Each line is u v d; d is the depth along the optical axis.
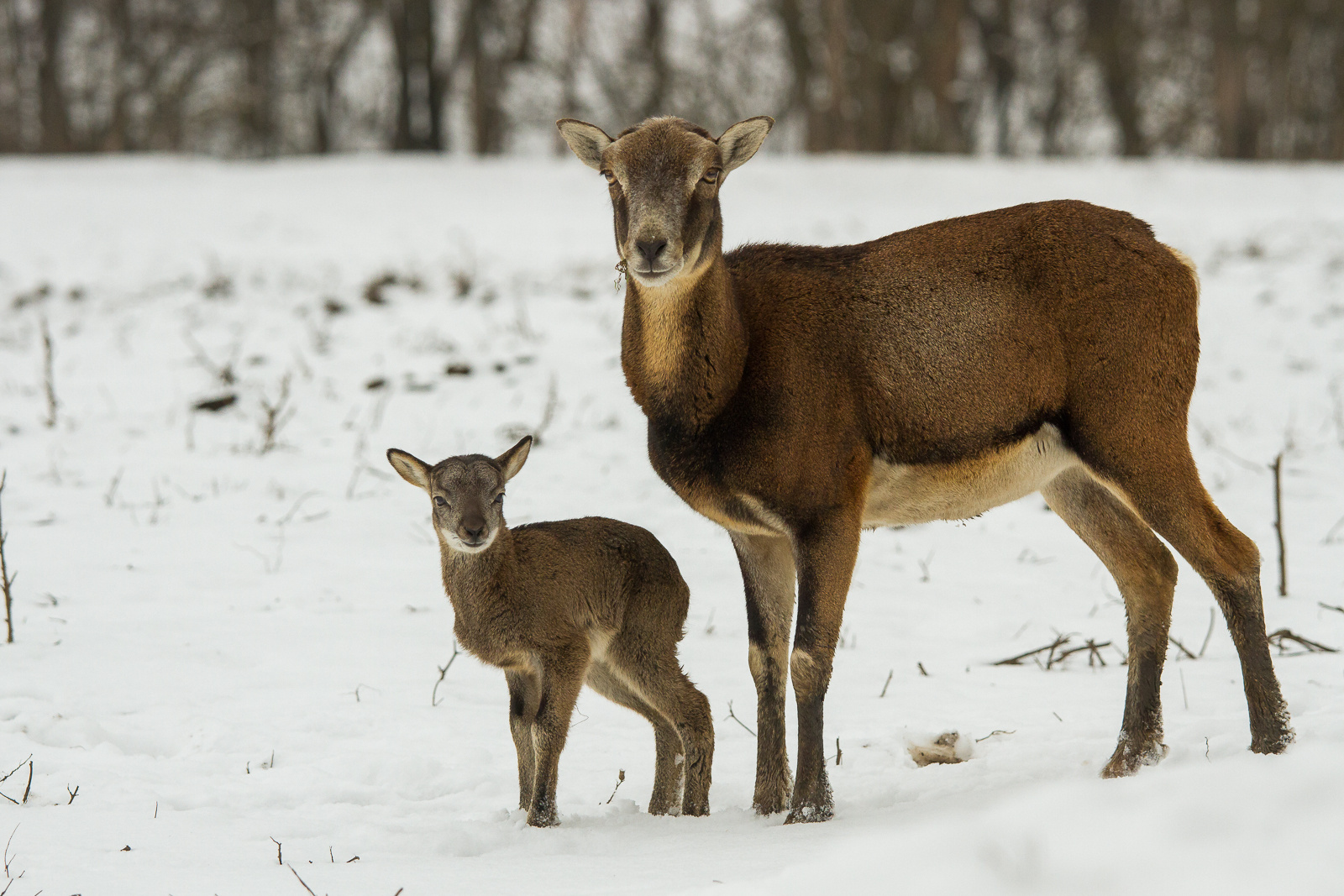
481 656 9.07
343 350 24.50
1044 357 8.89
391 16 64.25
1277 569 14.53
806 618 8.58
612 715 11.23
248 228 38.22
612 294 29.27
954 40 65.94
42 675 11.13
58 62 69.62
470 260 32.97
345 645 12.31
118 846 7.39
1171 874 2.91
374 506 16.97
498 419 20.62
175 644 12.13
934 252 9.14
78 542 15.23
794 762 9.78
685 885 6.30
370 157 52.97
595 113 70.00
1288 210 39.81
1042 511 17.83
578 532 9.34
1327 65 75.69
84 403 21.36
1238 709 10.35
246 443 19.50
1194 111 71.62
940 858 3.39
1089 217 9.12
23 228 37.53
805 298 9.02
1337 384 22.16
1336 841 2.91
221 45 67.75
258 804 8.56
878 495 9.28
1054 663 12.27
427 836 7.72
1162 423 8.79
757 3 67.69
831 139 62.50
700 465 8.92
